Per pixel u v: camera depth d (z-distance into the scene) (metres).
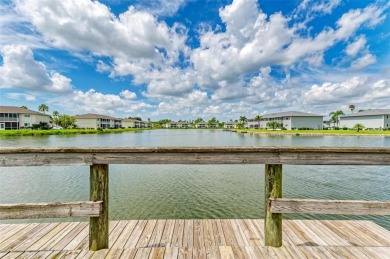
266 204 2.37
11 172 13.88
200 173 13.44
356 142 32.09
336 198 9.35
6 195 9.65
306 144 29.75
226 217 7.12
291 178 12.63
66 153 2.24
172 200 8.70
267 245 2.41
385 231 3.06
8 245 2.58
